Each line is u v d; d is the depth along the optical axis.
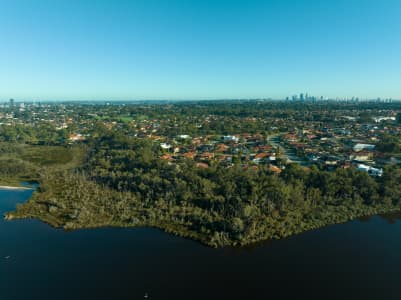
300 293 88.44
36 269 97.62
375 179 162.12
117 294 86.81
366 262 103.38
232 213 126.75
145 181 157.25
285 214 129.12
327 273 97.44
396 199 145.50
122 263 101.12
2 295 85.62
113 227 124.00
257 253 107.62
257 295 87.38
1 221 129.38
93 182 172.00
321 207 137.38
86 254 105.88
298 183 147.25
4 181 186.25
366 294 88.25
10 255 104.69
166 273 96.31
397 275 96.75
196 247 110.62
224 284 91.88
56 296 85.75
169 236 117.62
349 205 139.88
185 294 87.31
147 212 131.62
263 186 139.38
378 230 124.94
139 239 115.62
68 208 139.00
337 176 154.00
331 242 115.50
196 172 165.75
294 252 108.69
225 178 152.25
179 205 137.88
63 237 116.62
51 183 175.25
